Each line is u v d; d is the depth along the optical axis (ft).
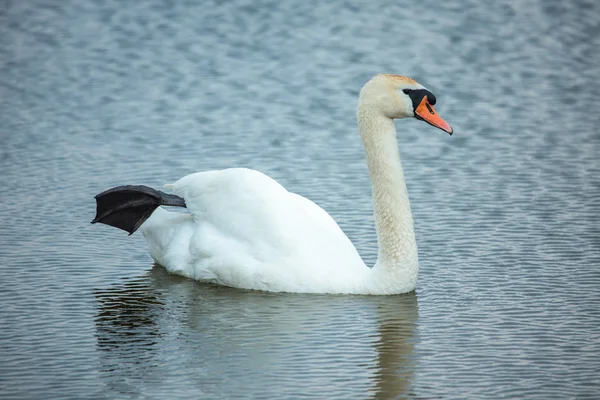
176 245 49.78
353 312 44.96
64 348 41.16
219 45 96.99
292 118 78.07
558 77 88.69
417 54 94.79
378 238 47.26
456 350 40.96
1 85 85.25
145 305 45.93
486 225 55.62
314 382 38.11
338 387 37.73
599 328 42.83
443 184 63.16
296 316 44.52
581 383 37.93
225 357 40.37
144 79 87.76
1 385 37.81
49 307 45.42
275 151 70.13
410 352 40.78
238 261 47.50
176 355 40.57
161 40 97.96
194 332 42.88
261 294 47.19
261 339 42.09
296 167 66.54
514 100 82.64
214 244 48.21
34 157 68.33
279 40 98.53
